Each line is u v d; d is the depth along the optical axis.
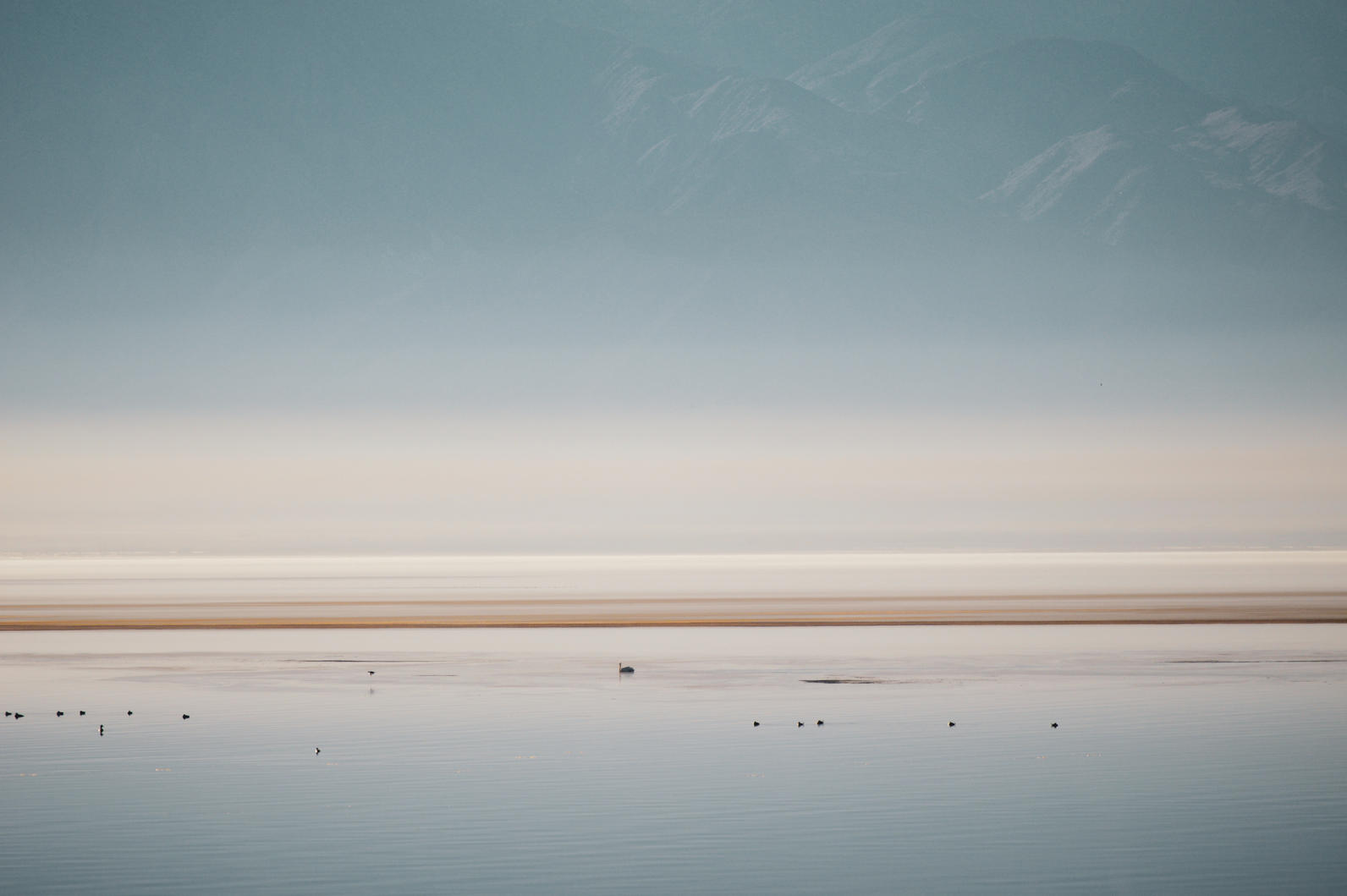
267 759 164.25
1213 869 120.75
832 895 114.38
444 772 156.88
